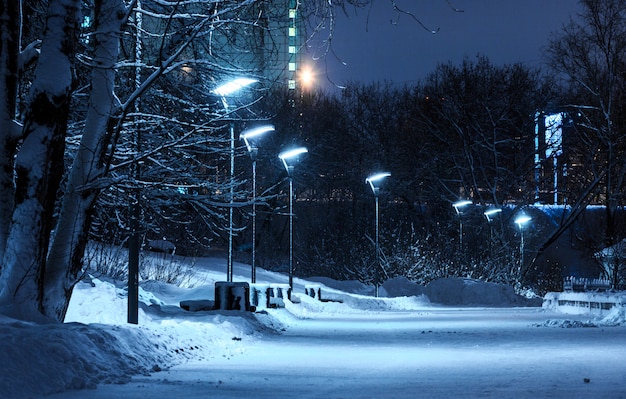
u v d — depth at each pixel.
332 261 92.94
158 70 19.16
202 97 23.11
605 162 87.25
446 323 40.78
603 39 80.44
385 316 49.69
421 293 76.88
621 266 84.12
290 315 45.97
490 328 35.69
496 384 15.57
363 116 111.06
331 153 100.00
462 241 91.00
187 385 15.18
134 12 20.84
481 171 96.94
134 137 21.97
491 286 74.38
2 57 18.86
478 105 95.12
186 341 21.89
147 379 15.84
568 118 91.31
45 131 18.61
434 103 102.94
